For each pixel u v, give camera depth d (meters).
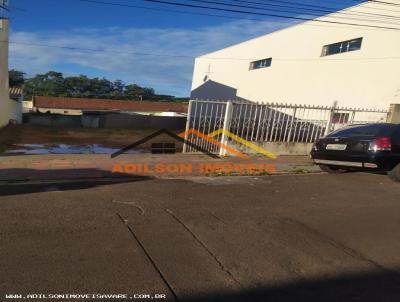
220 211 5.08
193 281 3.03
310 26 20.33
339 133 8.41
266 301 2.78
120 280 2.98
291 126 12.13
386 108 15.27
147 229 4.20
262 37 25.20
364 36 16.66
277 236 4.18
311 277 3.21
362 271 3.37
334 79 18.45
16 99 30.14
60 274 3.04
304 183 7.44
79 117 33.59
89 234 3.96
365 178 8.16
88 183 6.60
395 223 4.83
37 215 4.52
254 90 26.23
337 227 4.59
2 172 7.29
